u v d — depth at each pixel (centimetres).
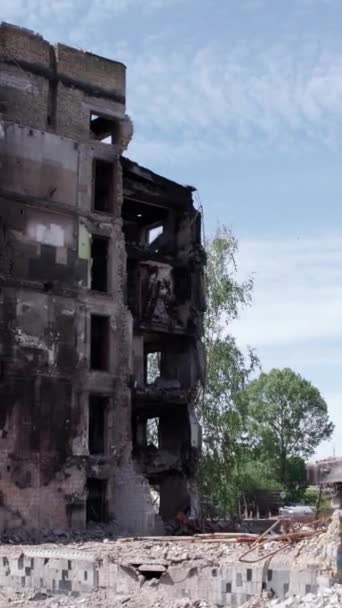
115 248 4803
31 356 4328
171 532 4656
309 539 2319
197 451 5066
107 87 4938
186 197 5322
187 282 5294
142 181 5128
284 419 11331
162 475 5075
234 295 6050
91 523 4403
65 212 4609
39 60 4688
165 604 2305
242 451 5944
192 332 5209
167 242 5356
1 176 4403
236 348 5991
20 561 2780
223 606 2228
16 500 4131
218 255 6100
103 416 4638
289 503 10431
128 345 4747
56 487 4275
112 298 4731
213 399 5831
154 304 5159
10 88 4547
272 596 2138
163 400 4922
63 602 2538
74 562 2611
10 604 2566
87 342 4569
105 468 4494
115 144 4941
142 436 5281
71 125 4741
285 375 11500
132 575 2450
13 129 4491
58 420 4356
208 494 5706
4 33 4594
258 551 2327
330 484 2244
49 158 4597
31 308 4381
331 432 11425
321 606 1919
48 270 4488
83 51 4872
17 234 4406
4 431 4166
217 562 2298
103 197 4928
